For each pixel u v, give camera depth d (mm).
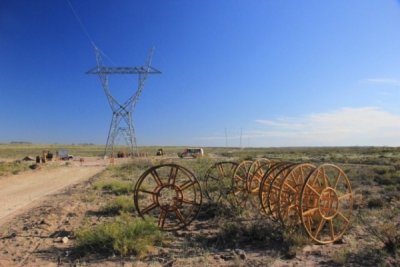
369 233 8938
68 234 9508
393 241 7441
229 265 6680
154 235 8398
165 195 16062
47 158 61375
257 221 9383
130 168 36188
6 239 8961
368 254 7207
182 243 8375
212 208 12047
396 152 79250
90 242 7828
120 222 9695
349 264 6684
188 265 6691
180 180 22328
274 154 78875
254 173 11828
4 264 7039
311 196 8727
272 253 7309
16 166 39312
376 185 19594
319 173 9023
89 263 7031
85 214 12383
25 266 6914
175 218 11625
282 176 10156
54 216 11680
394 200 14164
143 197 15586
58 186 22484
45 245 8406
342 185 18844
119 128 62312
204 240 8594
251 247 8008
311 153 83625
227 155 77812
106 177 27953
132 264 6902
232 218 11078
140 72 57656
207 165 25469
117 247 7453
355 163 43312
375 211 11781
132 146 61844
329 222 8477
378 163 41656
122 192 17500
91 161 58250
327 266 6586
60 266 6914
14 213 12922
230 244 8266
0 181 24828
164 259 7133
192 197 15289
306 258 7094
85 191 18828
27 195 18125
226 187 13250
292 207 8859
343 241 8344
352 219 10234
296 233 8328
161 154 80562
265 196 11406
